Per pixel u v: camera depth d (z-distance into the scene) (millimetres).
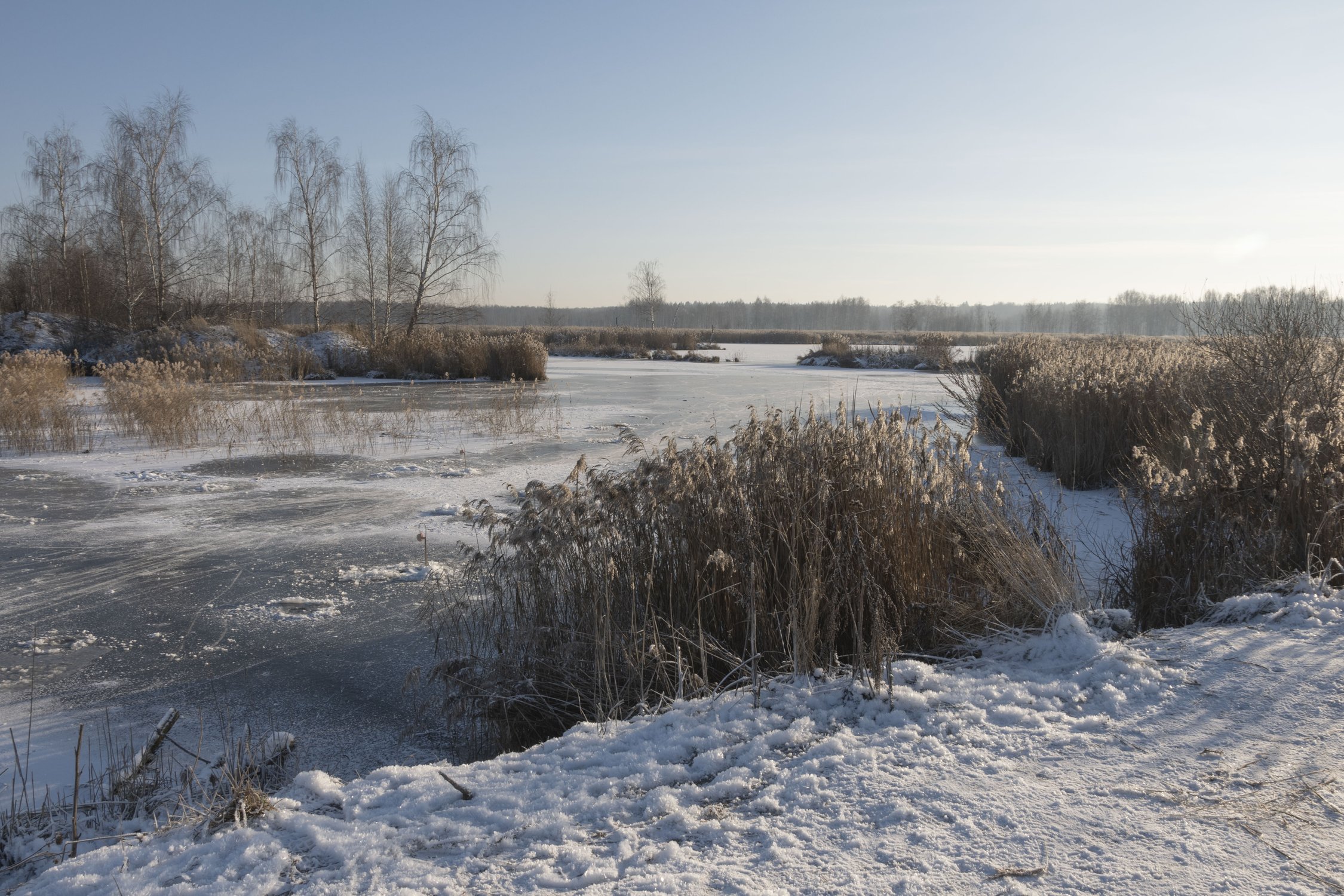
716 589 4367
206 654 5258
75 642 5488
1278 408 5883
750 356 54656
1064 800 2709
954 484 4934
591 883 2338
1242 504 5266
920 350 39656
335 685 4801
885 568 4340
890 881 2287
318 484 10781
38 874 2768
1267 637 4012
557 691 4254
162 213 34312
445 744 4102
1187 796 2709
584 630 4496
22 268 35625
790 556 4203
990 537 4676
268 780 3605
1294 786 2754
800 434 5102
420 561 7281
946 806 2686
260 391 23266
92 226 34469
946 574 4641
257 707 4531
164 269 34656
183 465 12195
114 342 30859
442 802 2838
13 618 5938
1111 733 3174
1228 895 2197
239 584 6684
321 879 2398
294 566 7164
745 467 4898
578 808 2773
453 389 25438
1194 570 5004
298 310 40906
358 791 2939
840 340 45281
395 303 37062
